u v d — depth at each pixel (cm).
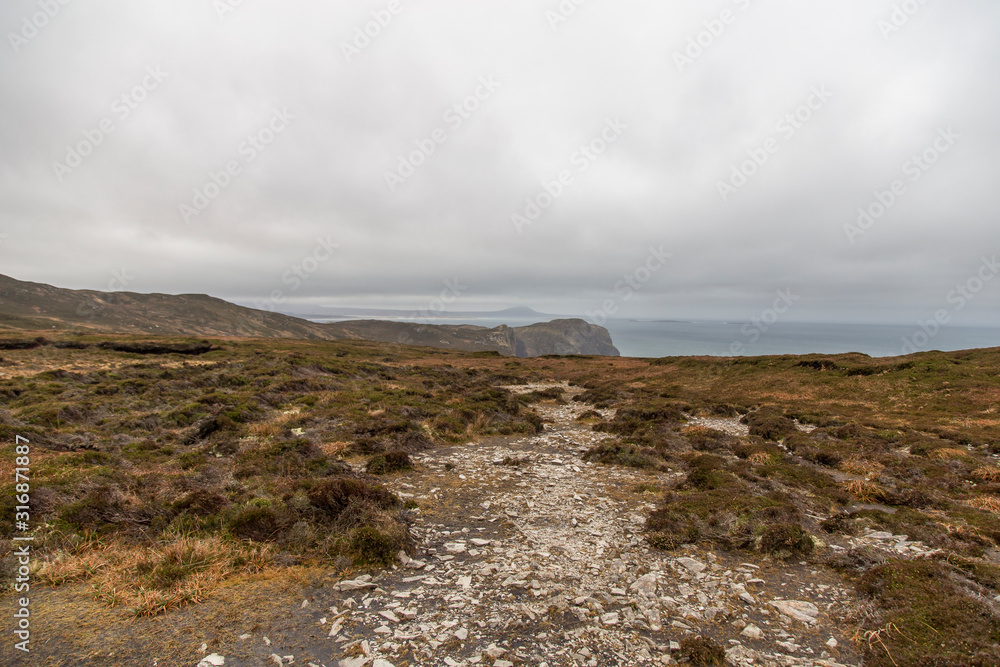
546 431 1975
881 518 904
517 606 562
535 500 1034
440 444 1642
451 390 3139
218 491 874
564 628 521
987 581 622
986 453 1570
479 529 857
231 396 2058
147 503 783
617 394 3061
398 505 898
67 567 568
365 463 1298
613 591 613
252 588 572
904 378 2864
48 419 1480
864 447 1571
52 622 468
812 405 2706
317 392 2552
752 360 4062
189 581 562
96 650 431
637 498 1061
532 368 5506
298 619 514
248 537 707
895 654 464
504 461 1380
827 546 784
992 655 436
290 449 1291
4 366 3212
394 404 2230
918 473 1266
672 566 701
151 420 1602
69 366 3422
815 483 1170
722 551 764
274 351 5469
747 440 1734
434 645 475
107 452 1161
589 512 962
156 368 3294
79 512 705
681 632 523
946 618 505
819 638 516
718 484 1107
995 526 858
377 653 456
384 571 652
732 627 537
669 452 1496
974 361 2891
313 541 712
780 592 627
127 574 571
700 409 2495
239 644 459
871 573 636
